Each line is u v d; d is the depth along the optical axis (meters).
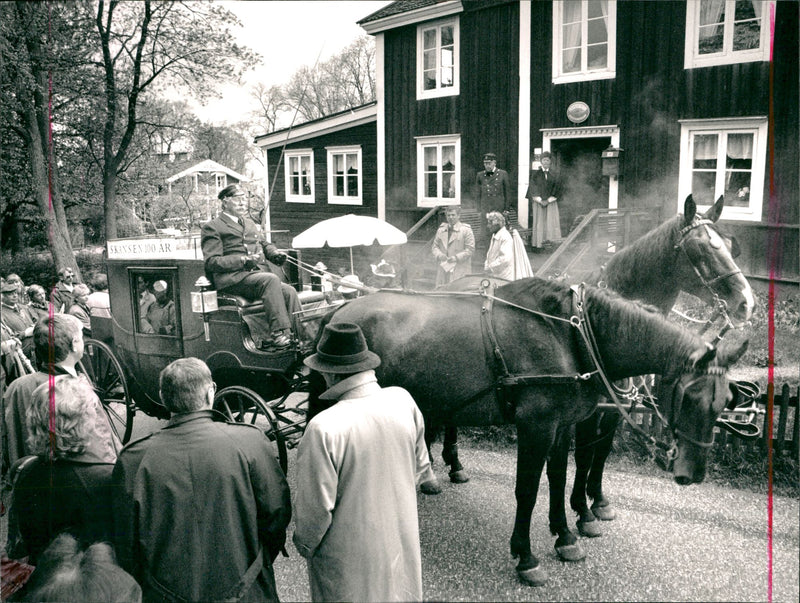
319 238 4.41
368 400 2.46
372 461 2.37
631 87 5.95
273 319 3.77
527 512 3.05
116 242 4.64
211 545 2.31
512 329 3.12
